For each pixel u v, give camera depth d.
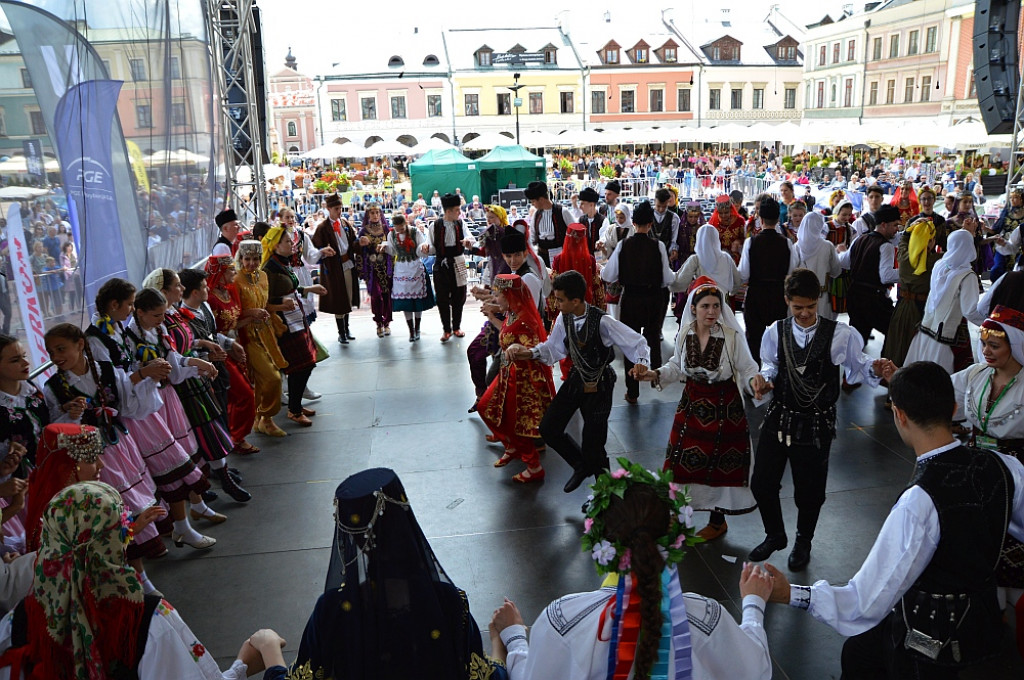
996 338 2.88
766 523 3.76
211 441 4.43
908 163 29.89
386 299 8.38
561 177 35.16
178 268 6.64
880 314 6.20
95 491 2.07
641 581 1.70
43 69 4.23
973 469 2.09
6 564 2.47
